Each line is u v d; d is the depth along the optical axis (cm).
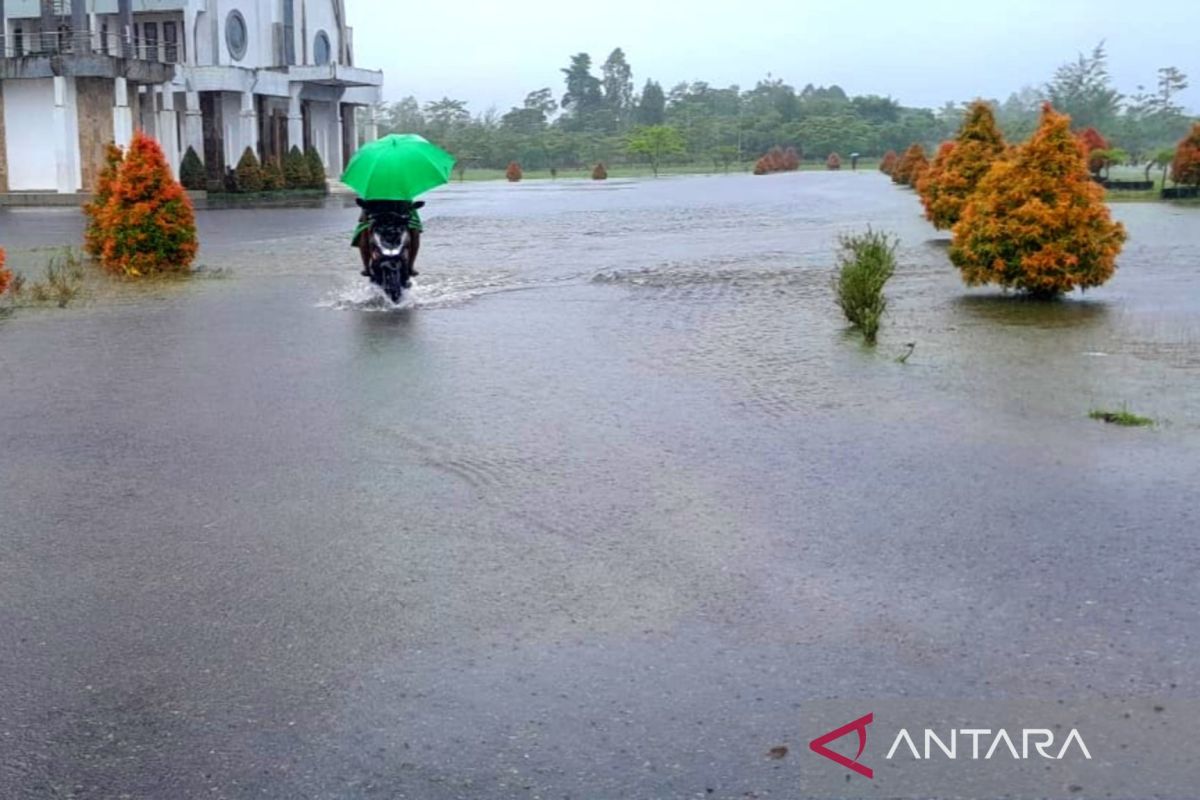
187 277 1597
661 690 384
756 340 1028
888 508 558
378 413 770
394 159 1286
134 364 955
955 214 2133
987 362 909
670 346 1005
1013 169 1280
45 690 392
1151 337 1021
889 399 786
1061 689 380
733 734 356
